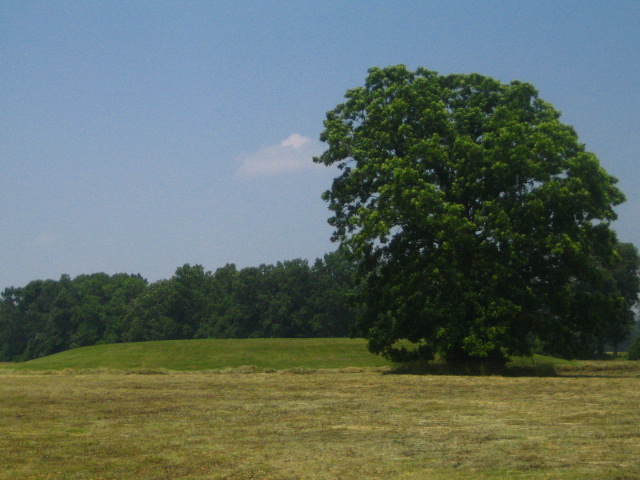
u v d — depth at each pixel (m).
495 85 35.25
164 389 22.61
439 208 30.33
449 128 32.66
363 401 18.45
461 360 32.19
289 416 15.70
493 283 30.19
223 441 12.55
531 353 30.45
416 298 31.17
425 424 14.18
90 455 11.40
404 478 9.53
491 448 11.46
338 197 35.91
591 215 31.58
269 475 9.83
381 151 33.16
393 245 33.66
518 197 31.56
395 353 33.34
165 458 11.09
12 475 10.04
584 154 30.98
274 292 106.56
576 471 9.70
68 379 28.08
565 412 15.63
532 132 32.34
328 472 9.97
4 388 23.23
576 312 31.59
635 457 10.55
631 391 20.39
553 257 31.55
